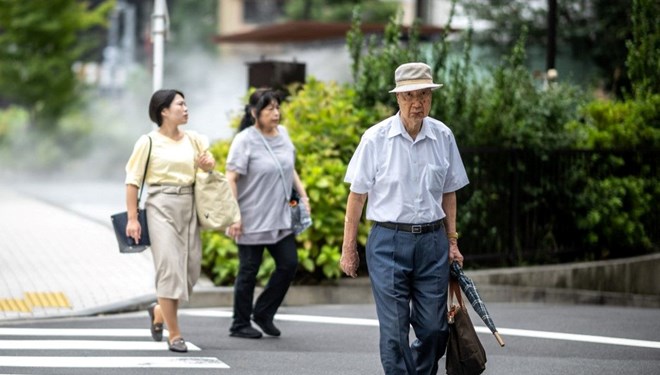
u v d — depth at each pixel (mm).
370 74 26047
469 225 25828
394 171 12422
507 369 15422
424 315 12398
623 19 51531
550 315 21578
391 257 12453
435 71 26688
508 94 26906
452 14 26938
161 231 16172
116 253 26797
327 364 15570
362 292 23141
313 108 25125
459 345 12391
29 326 18734
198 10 103625
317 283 23344
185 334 18094
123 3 107750
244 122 17906
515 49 27562
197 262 16469
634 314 22297
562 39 52625
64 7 72562
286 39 52969
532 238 26875
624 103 31562
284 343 17391
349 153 24625
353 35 26891
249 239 17594
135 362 15500
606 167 28328
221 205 16375
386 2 89000
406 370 12352
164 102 16266
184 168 16297
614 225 28000
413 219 12422
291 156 17875
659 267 27969
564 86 29406
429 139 12492
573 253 27578
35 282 22688
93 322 19281
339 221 23172
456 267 12758
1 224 33219
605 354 17000
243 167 17500
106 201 45719
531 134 26609
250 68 28594
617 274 27156
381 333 12430
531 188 26625
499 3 54344
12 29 71812
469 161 25812
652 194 29469
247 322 17891
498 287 24688
